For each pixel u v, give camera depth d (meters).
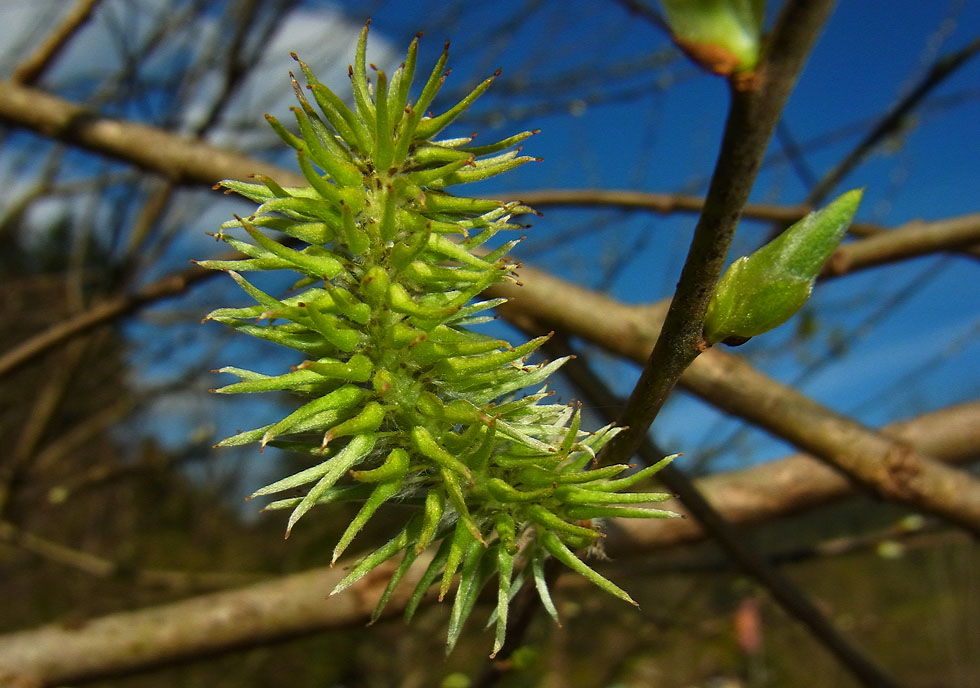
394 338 0.08
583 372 0.17
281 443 0.09
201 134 0.26
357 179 0.08
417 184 0.08
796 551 0.25
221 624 0.17
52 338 0.24
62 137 0.21
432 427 0.08
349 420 0.08
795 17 0.05
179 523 0.55
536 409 0.09
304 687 0.55
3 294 0.38
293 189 0.08
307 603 0.17
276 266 0.08
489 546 0.09
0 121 0.21
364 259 0.08
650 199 0.22
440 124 0.08
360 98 0.08
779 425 0.15
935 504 0.15
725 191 0.06
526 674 0.33
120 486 0.54
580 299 0.17
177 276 0.23
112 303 0.23
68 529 0.54
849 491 0.20
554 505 0.09
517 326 0.18
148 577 0.28
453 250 0.08
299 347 0.08
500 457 0.09
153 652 0.17
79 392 0.37
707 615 0.40
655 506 0.20
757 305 0.07
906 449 0.15
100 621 0.17
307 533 0.44
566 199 0.22
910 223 0.18
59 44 0.21
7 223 0.29
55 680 0.17
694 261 0.07
